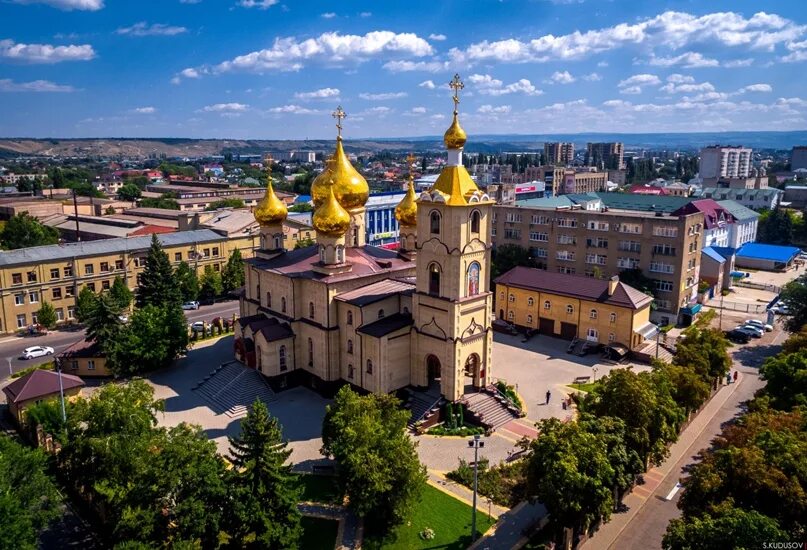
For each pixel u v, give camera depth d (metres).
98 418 49.53
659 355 89.19
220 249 127.38
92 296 103.69
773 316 109.12
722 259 130.62
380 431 48.12
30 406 63.25
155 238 101.56
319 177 83.50
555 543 47.53
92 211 194.75
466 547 47.69
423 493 54.59
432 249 67.81
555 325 98.88
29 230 139.62
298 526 44.16
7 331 100.38
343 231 75.00
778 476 39.50
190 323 106.62
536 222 125.56
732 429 49.97
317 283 74.81
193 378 82.00
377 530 49.28
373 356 70.88
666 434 53.56
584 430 47.56
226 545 43.00
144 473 42.62
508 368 86.25
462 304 67.50
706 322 95.62
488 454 62.16
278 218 85.50
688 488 42.88
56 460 55.56
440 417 68.75
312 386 78.12
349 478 46.94
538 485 45.56
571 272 121.94
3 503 38.38
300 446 63.34
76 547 47.78
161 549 40.59
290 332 78.12
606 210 125.38
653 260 110.56
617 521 51.12
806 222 195.62
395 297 74.88
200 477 42.41
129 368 80.62
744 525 34.91
